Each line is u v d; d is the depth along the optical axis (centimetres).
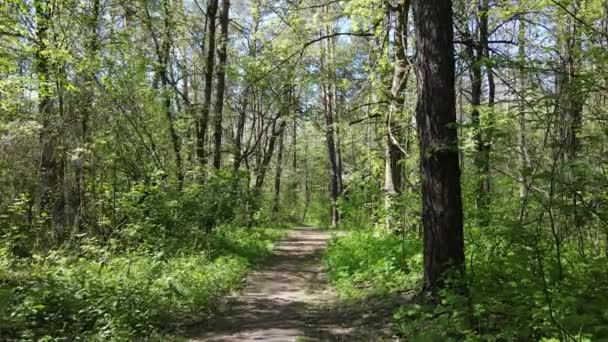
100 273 1016
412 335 640
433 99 743
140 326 762
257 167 3812
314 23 1634
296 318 875
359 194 1656
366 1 1441
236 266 1406
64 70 1449
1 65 1231
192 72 2261
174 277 1041
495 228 805
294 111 2683
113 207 1530
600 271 655
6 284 895
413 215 1241
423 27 754
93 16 1547
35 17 1298
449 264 710
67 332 707
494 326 573
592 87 656
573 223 764
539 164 632
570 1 1200
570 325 490
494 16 1466
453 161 745
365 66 1638
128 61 1623
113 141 1622
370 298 922
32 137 1527
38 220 1455
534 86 730
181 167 1867
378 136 1638
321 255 1875
